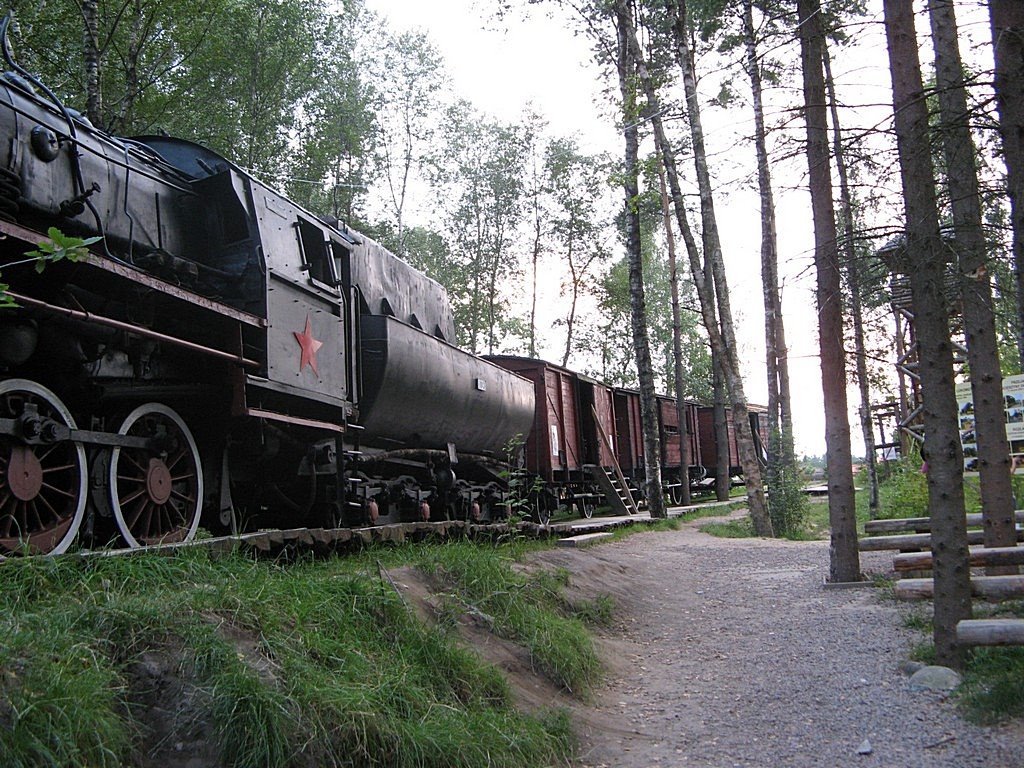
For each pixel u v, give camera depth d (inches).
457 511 532.4
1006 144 227.1
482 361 576.7
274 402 323.6
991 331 311.6
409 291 489.4
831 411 407.5
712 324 721.0
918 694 219.9
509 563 325.7
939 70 277.3
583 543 515.8
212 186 315.3
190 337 295.1
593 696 257.8
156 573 197.5
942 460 238.1
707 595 413.1
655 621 363.9
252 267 307.0
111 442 250.7
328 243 370.9
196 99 783.7
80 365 252.1
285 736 153.0
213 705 151.9
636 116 682.2
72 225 253.9
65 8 654.5
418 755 172.9
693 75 664.4
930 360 239.0
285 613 194.2
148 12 652.7
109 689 144.8
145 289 258.8
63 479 249.4
